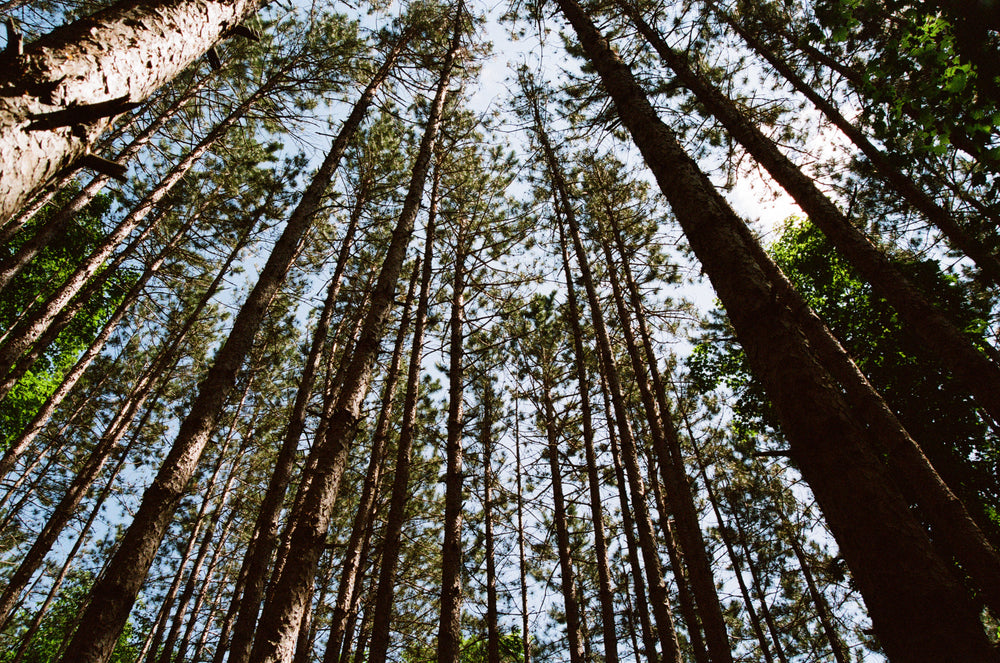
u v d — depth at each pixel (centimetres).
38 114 143
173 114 917
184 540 1420
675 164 347
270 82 946
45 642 1522
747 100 785
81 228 1173
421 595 1251
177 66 217
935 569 158
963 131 335
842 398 208
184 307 1326
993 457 798
